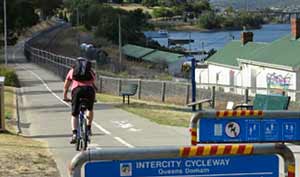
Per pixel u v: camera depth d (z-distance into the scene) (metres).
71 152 18.69
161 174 6.21
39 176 14.72
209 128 10.80
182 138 22.12
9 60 107.69
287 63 61.44
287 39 68.38
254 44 74.00
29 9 122.00
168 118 28.38
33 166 15.91
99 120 28.28
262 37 175.50
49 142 21.53
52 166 16.12
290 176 6.50
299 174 14.70
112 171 6.14
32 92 50.88
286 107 21.67
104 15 171.88
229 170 6.36
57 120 29.59
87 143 18.22
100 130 24.72
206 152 6.24
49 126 27.11
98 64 107.25
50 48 130.38
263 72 66.00
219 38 197.62
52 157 17.69
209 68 78.69
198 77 79.88
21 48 137.25
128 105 35.66
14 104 38.53
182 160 6.23
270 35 184.25
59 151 18.97
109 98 42.25
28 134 24.19
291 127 10.95
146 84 52.12
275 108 21.84
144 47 148.38
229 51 76.88
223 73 75.19
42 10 164.25
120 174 6.14
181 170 6.24
